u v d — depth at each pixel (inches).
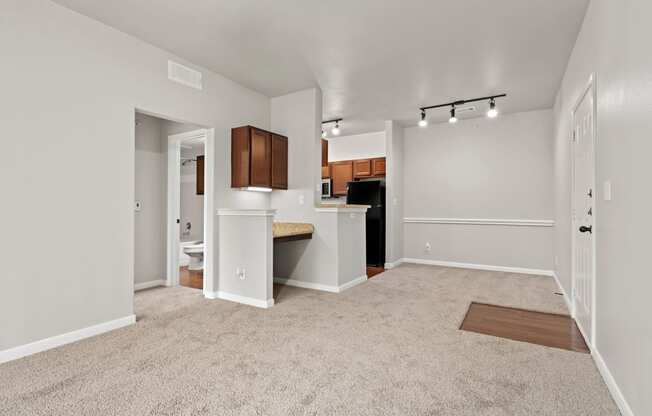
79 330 96.4
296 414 61.1
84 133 98.5
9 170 84.0
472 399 65.9
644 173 53.7
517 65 133.6
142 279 159.6
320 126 163.8
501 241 202.8
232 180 149.3
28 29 87.4
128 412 61.4
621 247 64.6
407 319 113.6
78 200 96.9
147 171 162.9
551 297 142.1
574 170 117.2
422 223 229.1
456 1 92.7
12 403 64.1
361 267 171.9
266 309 125.1
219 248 143.1
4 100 83.4
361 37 113.0
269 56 126.6
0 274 82.2
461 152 215.5
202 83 135.7
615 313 67.6
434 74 143.0
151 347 90.5
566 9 95.8
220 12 98.3
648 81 52.0
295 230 146.8
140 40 114.0
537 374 76.2
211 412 61.5
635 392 56.2
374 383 71.9
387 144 217.6
